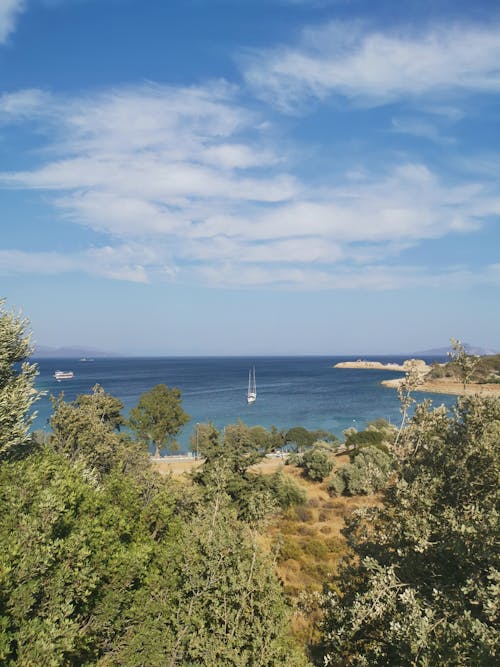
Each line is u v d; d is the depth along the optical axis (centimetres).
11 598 810
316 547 2592
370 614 869
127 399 14212
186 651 1125
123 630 1136
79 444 2719
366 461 4056
